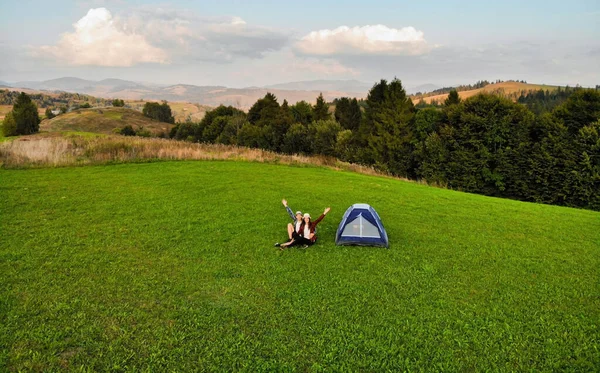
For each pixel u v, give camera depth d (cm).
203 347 685
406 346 708
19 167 2277
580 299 916
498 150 3869
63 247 1110
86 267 991
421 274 1032
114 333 712
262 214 1559
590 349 713
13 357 626
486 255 1205
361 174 3081
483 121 3906
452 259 1156
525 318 819
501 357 685
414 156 4772
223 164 2825
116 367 617
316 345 700
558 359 682
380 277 1001
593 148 3166
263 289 911
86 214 1437
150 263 1035
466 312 837
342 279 981
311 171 2816
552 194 3469
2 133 8962
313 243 1243
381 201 1927
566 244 1355
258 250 1162
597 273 1088
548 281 1020
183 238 1240
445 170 4162
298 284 942
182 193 1844
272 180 2314
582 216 1883
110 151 2794
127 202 1631
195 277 962
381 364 655
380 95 6181
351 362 657
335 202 1842
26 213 1405
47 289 861
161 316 776
